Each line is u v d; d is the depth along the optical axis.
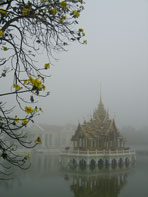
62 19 7.54
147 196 27.06
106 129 63.16
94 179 38.09
